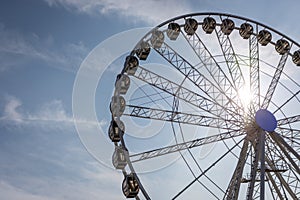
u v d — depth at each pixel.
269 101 39.34
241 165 36.31
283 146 37.53
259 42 43.91
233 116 37.56
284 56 42.59
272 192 38.44
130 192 33.41
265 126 36.97
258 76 39.97
